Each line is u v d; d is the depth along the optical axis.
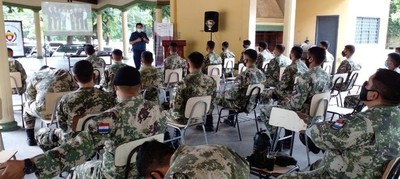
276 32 10.15
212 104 3.84
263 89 4.61
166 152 1.33
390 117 1.72
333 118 4.70
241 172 1.25
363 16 9.98
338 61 9.68
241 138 4.23
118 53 4.99
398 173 1.72
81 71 2.48
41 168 1.61
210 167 1.17
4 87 4.34
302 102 3.34
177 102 3.57
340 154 1.79
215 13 8.68
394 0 12.68
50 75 3.64
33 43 18.33
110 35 21.17
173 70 5.66
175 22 10.30
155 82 4.89
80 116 2.31
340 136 1.71
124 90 1.97
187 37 10.02
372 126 1.68
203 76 3.65
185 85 3.56
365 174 1.72
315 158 3.55
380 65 10.22
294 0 8.18
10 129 4.41
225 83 6.84
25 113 3.83
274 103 4.91
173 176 1.13
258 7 9.56
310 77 3.31
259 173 2.18
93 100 2.53
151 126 2.01
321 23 9.95
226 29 8.88
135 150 1.82
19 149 3.77
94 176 2.03
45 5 11.09
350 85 5.49
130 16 21.62
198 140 4.14
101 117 1.83
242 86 4.20
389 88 1.72
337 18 9.60
